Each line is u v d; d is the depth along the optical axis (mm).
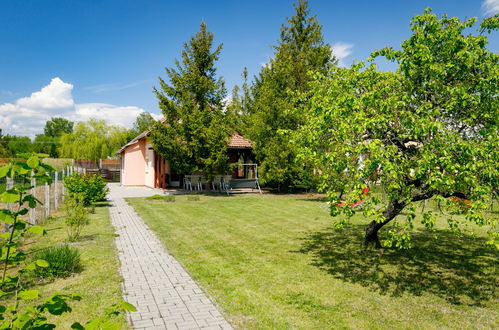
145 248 8258
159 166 24609
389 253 7902
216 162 19344
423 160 4828
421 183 6207
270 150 19656
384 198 6820
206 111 19984
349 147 5449
